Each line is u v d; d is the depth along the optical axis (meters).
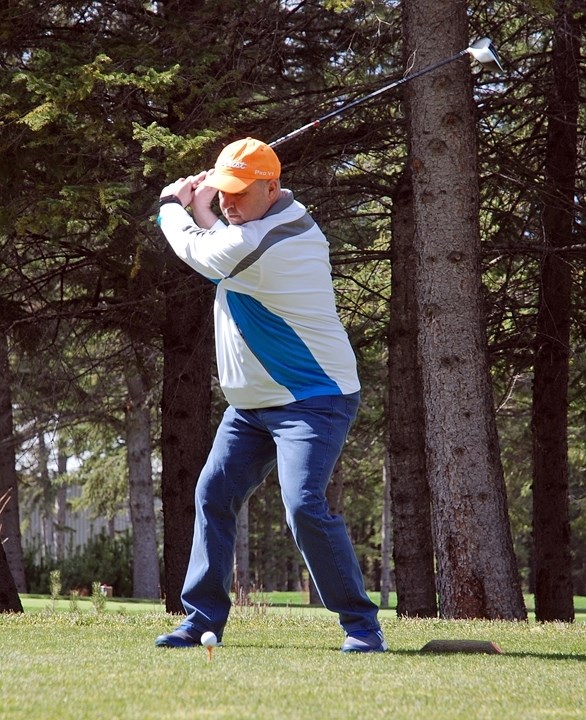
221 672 5.95
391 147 21.14
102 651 7.14
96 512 54.09
